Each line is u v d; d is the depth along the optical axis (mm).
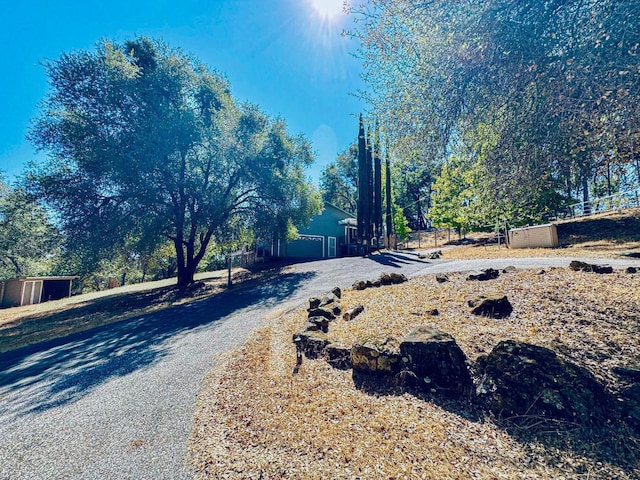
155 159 11773
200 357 5152
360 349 3787
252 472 2381
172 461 2633
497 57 3361
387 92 5035
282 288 10617
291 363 4312
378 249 21406
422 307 5074
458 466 2223
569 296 4312
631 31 2461
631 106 2619
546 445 2371
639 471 2090
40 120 11594
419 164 4980
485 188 4723
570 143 3297
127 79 11727
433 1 3719
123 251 13156
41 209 13062
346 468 2305
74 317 11125
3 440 3217
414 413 2930
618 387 2666
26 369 5855
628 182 4051
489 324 4039
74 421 3494
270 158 14852
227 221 15836
